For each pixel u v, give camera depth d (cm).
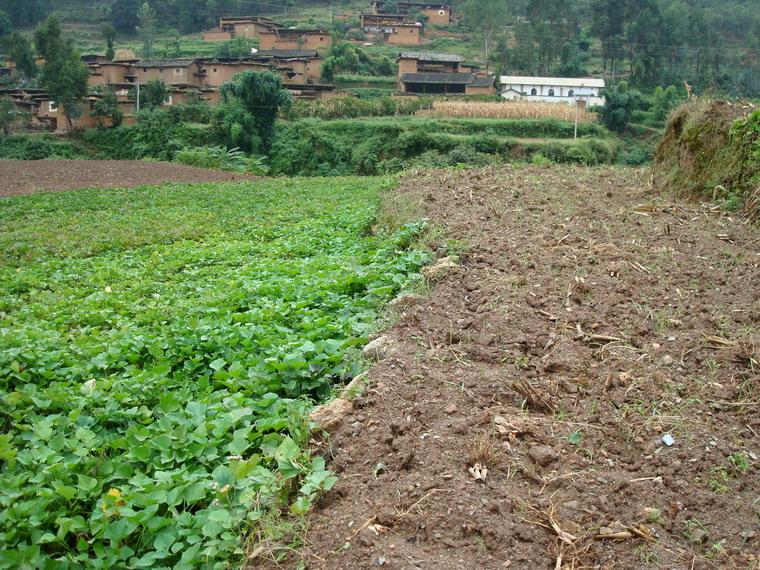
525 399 432
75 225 1357
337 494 352
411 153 3891
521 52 6244
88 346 581
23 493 352
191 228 1277
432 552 309
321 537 321
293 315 617
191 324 584
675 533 323
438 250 717
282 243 1048
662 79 5147
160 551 325
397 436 391
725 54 5481
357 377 449
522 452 377
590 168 1270
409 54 6006
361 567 298
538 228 778
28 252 1100
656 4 5862
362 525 321
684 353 480
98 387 485
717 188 841
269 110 4034
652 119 4266
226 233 1251
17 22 7412
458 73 5784
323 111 4609
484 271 650
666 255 665
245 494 342
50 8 7925
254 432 418
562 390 448
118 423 461
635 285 602
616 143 3934
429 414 412
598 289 595
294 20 7850
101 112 4334
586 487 349
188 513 344
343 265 783
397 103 4794
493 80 5522
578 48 6444
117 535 329
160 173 2659
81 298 805
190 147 3981
